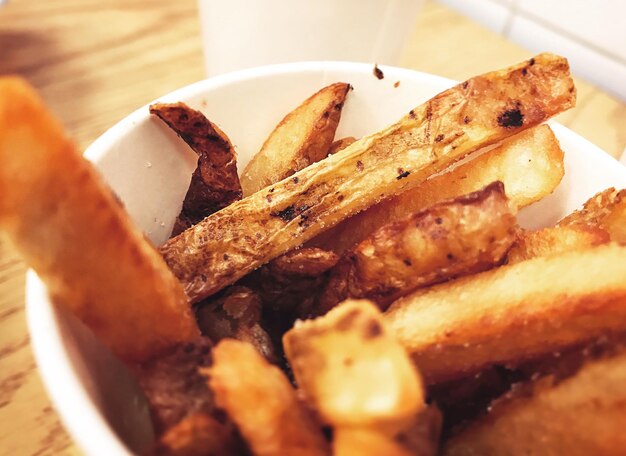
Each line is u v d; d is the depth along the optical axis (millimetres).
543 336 78
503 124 99
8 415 104
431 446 65
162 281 76
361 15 149
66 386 68
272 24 151
